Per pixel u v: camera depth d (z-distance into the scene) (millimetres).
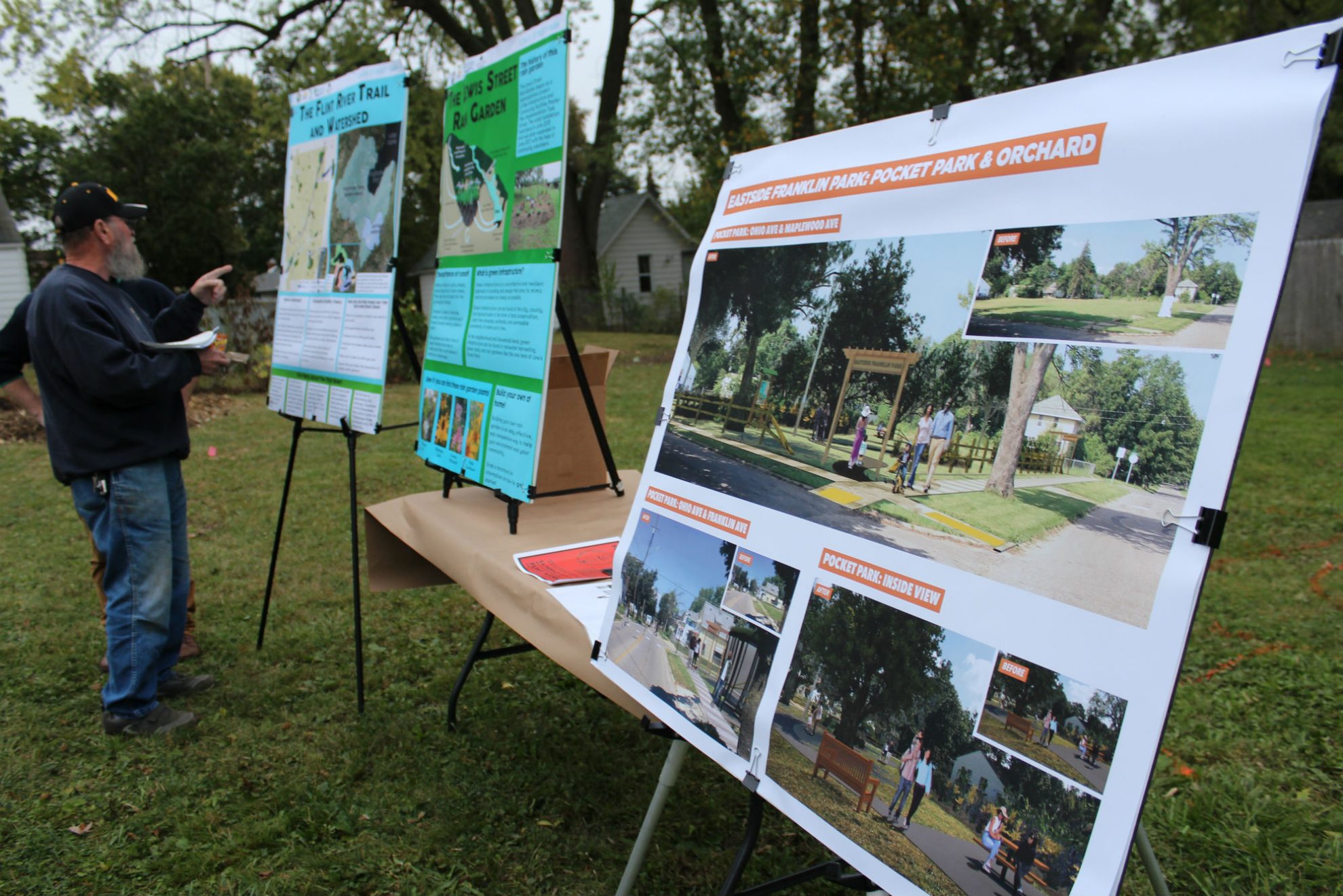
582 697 3270
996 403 1166
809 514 1422
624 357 16797
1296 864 2320
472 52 18688
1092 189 1105
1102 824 946
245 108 25328
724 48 17312
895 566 1253
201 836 2439
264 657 3561
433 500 3008
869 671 1261
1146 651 942
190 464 7188
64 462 2770
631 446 7523
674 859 2357
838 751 1284
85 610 4035
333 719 3090
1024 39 16781
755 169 1754
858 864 1224
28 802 2590
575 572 2230
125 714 2945
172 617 3170
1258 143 950
